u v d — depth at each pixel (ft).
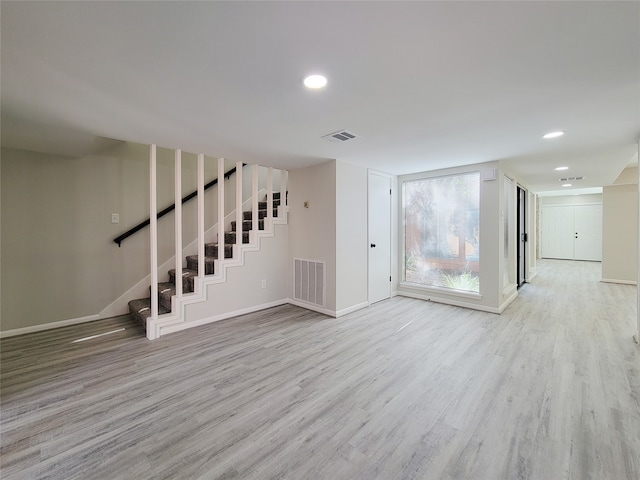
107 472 4.68
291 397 6.73
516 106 7.06
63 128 8.50
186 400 6.63
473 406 6.36
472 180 14.06
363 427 5.72
